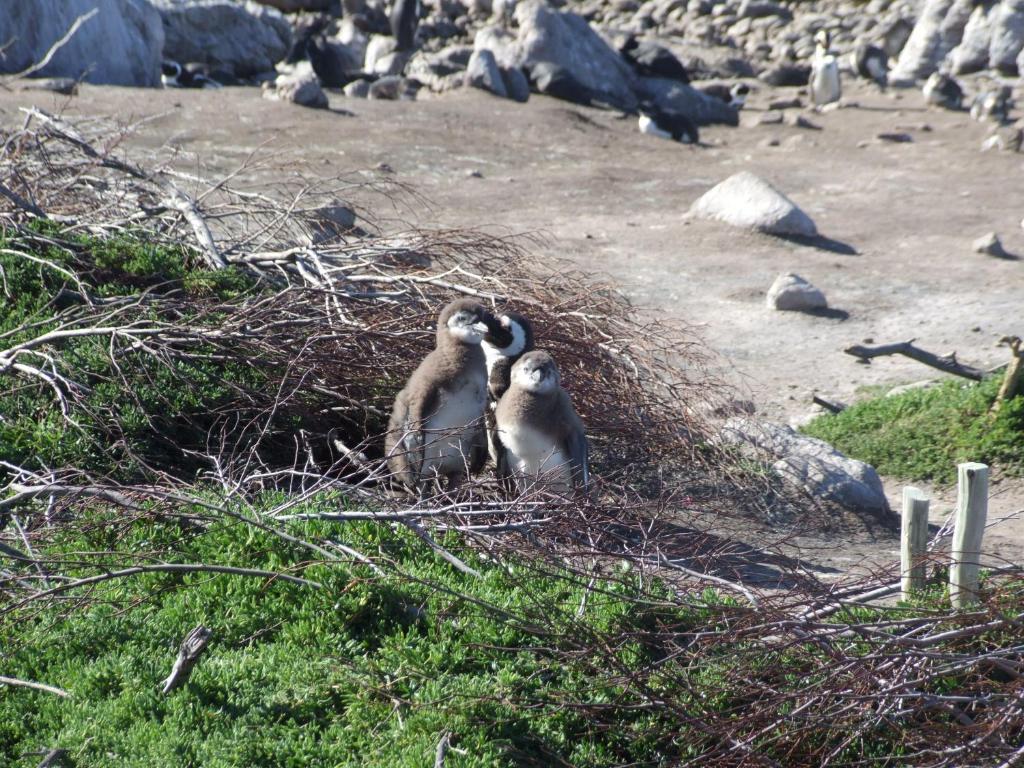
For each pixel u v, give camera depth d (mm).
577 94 61844
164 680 11375
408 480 15984
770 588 14961
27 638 11938
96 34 53562
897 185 46750
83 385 16828
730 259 35406
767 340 28281
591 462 18469
